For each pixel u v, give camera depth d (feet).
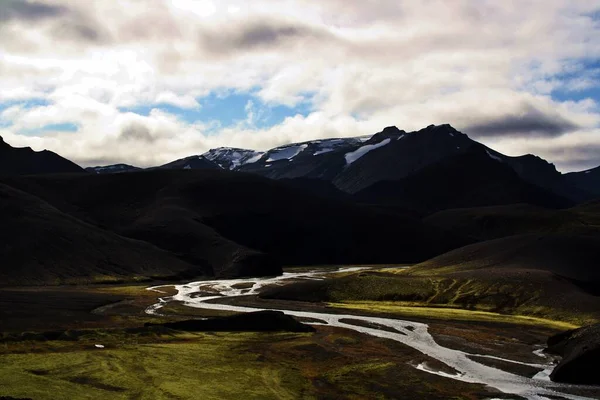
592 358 264.93
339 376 267.80
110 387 226.38
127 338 328.08
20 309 441.68
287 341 346.74
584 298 472.85
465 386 256.52
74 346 298.76
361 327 409.90
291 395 231.91
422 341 359.87
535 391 249.96
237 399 221.05
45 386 219.41
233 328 386.73
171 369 261.03
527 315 467.11
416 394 242.99
